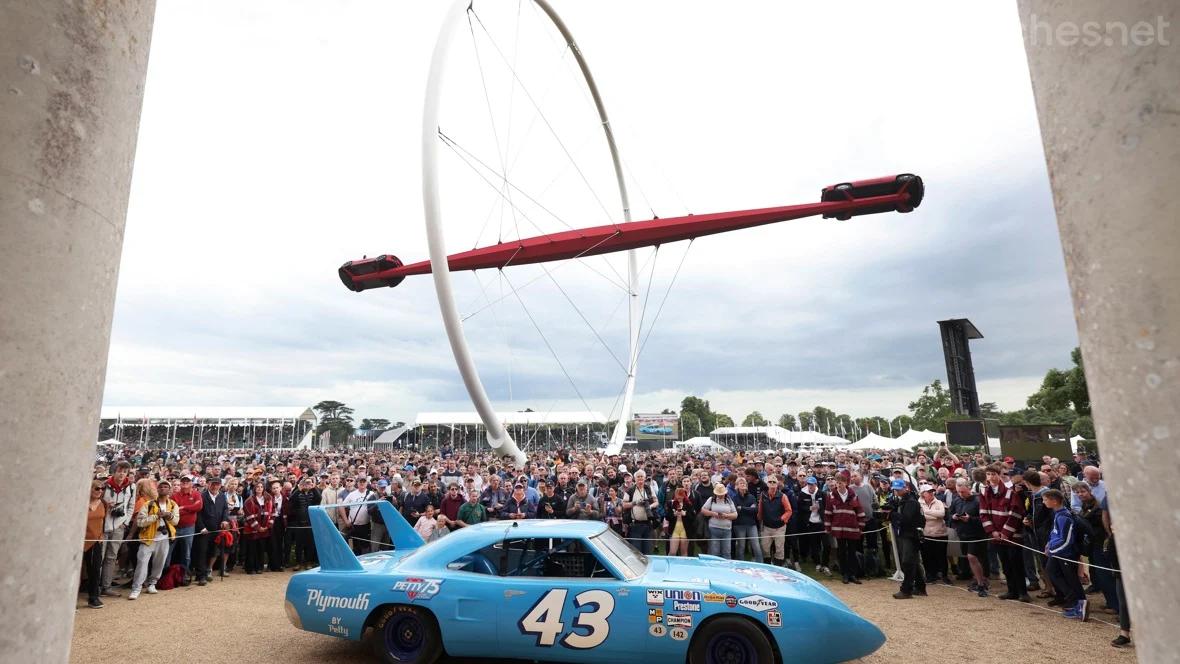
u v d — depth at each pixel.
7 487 0.97
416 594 5.43
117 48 1.21
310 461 21.14
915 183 24.30
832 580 10.08
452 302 20.06
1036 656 6.07
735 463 20.66
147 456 32.03
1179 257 0.88
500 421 22.25
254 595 8.91
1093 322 1.04
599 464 18.50
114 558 8.88
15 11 1.03
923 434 43.62
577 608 5.18
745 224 25.55
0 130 0.98
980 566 8.95
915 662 5.89
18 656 0.99
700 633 5.02
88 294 1.14
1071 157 1.09
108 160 1.19
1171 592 0.85
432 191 19.25
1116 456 0.98
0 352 0.96
